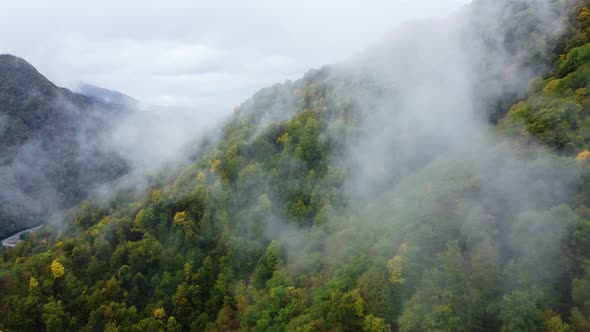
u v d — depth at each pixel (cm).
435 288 6306
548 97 9488
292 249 11319
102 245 13125
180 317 10769
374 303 6875
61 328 10444
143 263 12500
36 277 11612
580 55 10050
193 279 11531
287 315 8000
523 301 5544
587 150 7512
